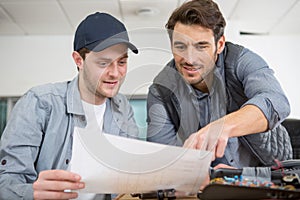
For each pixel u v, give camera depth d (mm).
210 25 997
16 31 3725
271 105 949
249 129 875
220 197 583
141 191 747
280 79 3811
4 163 1010
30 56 3840
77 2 3029
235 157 1115
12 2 3020
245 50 1188
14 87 3799
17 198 892
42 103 1115
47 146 1094
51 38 3863
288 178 650
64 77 3809
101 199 968
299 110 3746
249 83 1092
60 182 716
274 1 3066
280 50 3840
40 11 3209
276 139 1199
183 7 1037
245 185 597
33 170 1031
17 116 1087
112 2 3039
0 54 3844
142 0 3004
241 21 3516
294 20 3465
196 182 739
